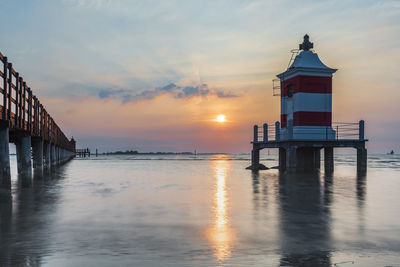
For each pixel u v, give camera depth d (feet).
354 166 132.05
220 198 40.14
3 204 35.81
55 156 123.65
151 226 25.68
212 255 18.74
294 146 76.23
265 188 50.31
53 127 112.47
